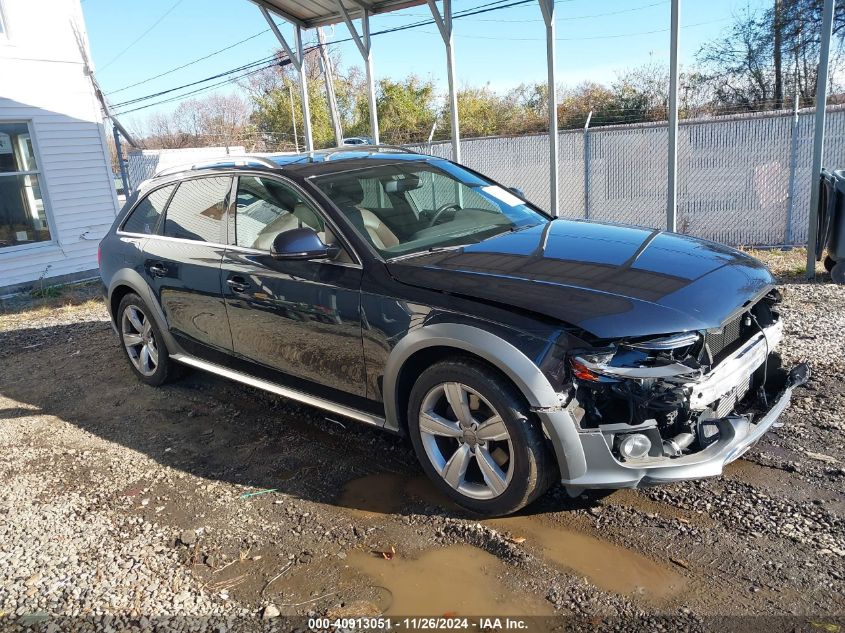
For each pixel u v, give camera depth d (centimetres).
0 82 1142
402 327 343
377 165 454
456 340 318
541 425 305
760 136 1060
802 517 312
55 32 1209
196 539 339
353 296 365
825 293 693
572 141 1223
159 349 544
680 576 281
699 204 1124
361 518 346
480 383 314
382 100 3766
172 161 2117
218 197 468
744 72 2659
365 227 386
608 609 266
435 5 891
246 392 541
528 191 1290
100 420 512
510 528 325
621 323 291
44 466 439
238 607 286
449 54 908
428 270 348
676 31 727
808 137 1027
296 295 395
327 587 294
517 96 3609
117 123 1659
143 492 394
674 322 294
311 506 362
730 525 311
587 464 298
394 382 353
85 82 1257
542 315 302
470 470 351
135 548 336
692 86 2842
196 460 430
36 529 361
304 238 369
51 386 605
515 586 285
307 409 494
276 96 4488
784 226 1073
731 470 356
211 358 489
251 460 423
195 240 481
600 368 289
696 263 346
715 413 317
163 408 524
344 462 409
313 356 398
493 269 343
